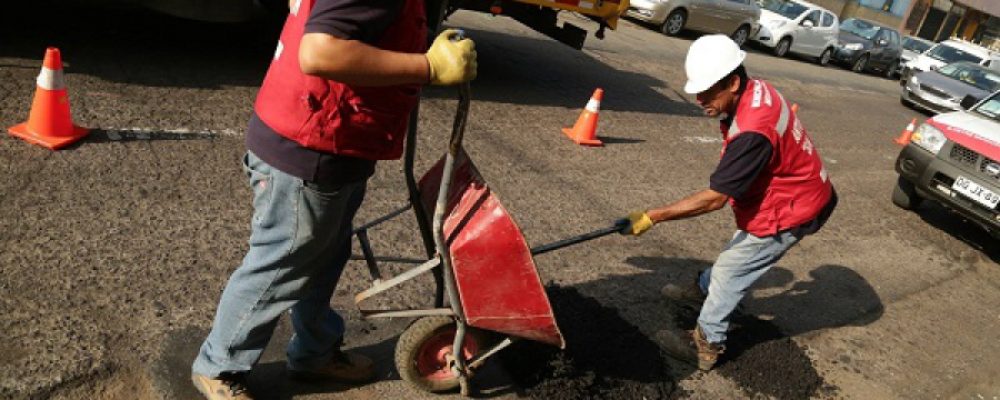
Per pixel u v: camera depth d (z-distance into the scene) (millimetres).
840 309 4371
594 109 6293
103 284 2904
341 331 2572
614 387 3068
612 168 5910
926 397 3641
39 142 3783
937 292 5008
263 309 2195
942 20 36281
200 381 2379
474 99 6664
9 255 2920
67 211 3322
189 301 2941
